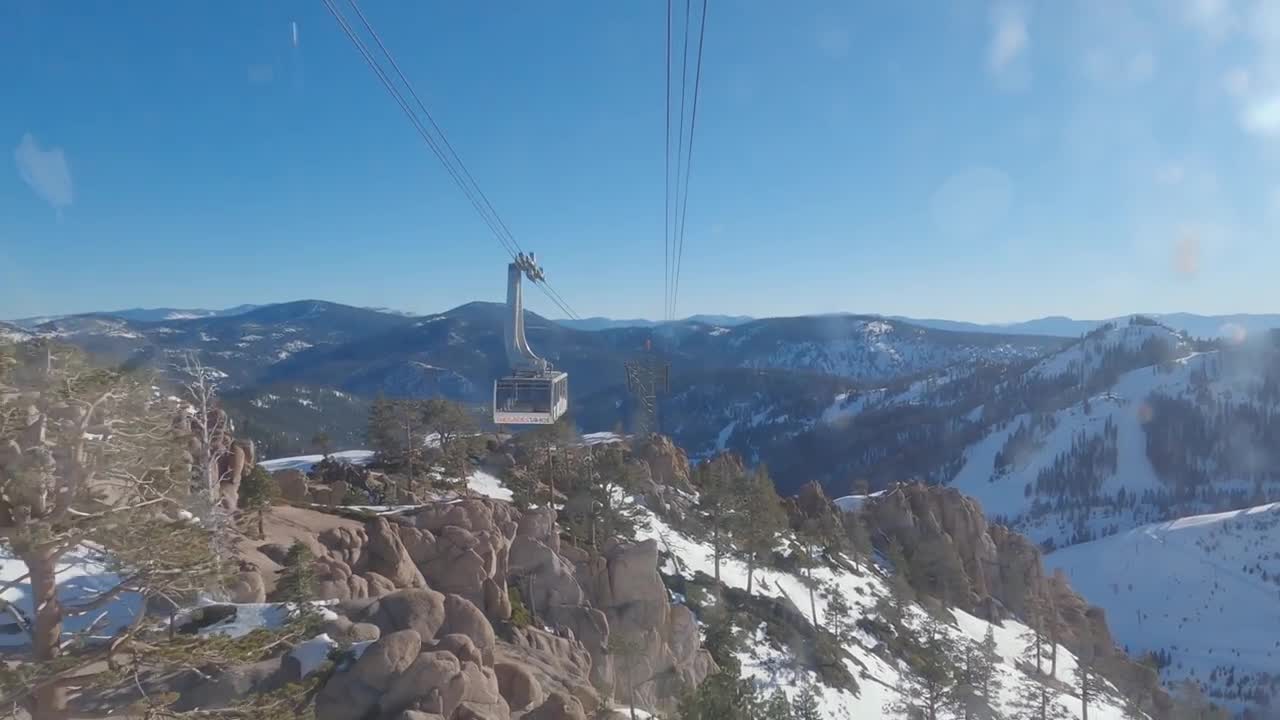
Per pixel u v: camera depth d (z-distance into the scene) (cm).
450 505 5078
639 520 7850
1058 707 8050
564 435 8031
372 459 8375
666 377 6794
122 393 1930
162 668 1977
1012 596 11900
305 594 3033
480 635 3225
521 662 3778
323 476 7325
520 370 4522
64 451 1744
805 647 6844
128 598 2725
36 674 1609
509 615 4494
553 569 5147
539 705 3234
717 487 8694
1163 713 10475
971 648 7519
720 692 3228
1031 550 12438
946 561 11225
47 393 1769
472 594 4469
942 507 12588
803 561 8812
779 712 3247
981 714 6894
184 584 1917
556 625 4822
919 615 9175
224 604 2873
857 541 11325
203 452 3319
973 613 10881
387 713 2481
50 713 1730
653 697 4825
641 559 5469
